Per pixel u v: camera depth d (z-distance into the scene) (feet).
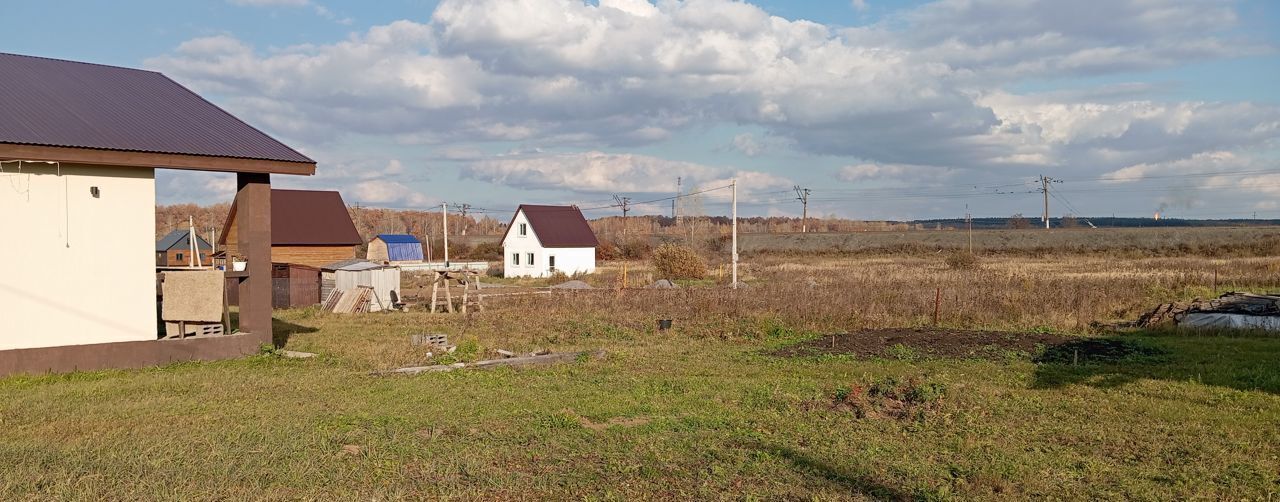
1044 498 21.01
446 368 41.91
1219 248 173.78
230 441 25.00
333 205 133.69
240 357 45.93
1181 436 27.48
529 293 94.73
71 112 43.55
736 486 21.66
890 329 59.77
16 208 39.14
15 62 48.75
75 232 40.83
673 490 21.26
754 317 66.33
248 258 46.83
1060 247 192.44
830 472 22.97
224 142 45.85
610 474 22.57
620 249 212.64
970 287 78.18
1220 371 40.50
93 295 41.42
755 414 30.78
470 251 232.12
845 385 36.22
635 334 58.90
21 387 35.88
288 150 47.70
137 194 42.83
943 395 32.55
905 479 22.41
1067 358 45.75
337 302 84.07
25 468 21.42
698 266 135.54
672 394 35.22
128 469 21.75
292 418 28.71
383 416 29.25
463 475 22.13
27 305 39.47
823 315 65.26
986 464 23.91
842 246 217.77
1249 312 62.23
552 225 161.68
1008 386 37.47
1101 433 27.73
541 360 44.88
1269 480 22.74
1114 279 88.63
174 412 29.84
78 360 40.73
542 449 25.02
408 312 82.02
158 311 48.11
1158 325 59.00
